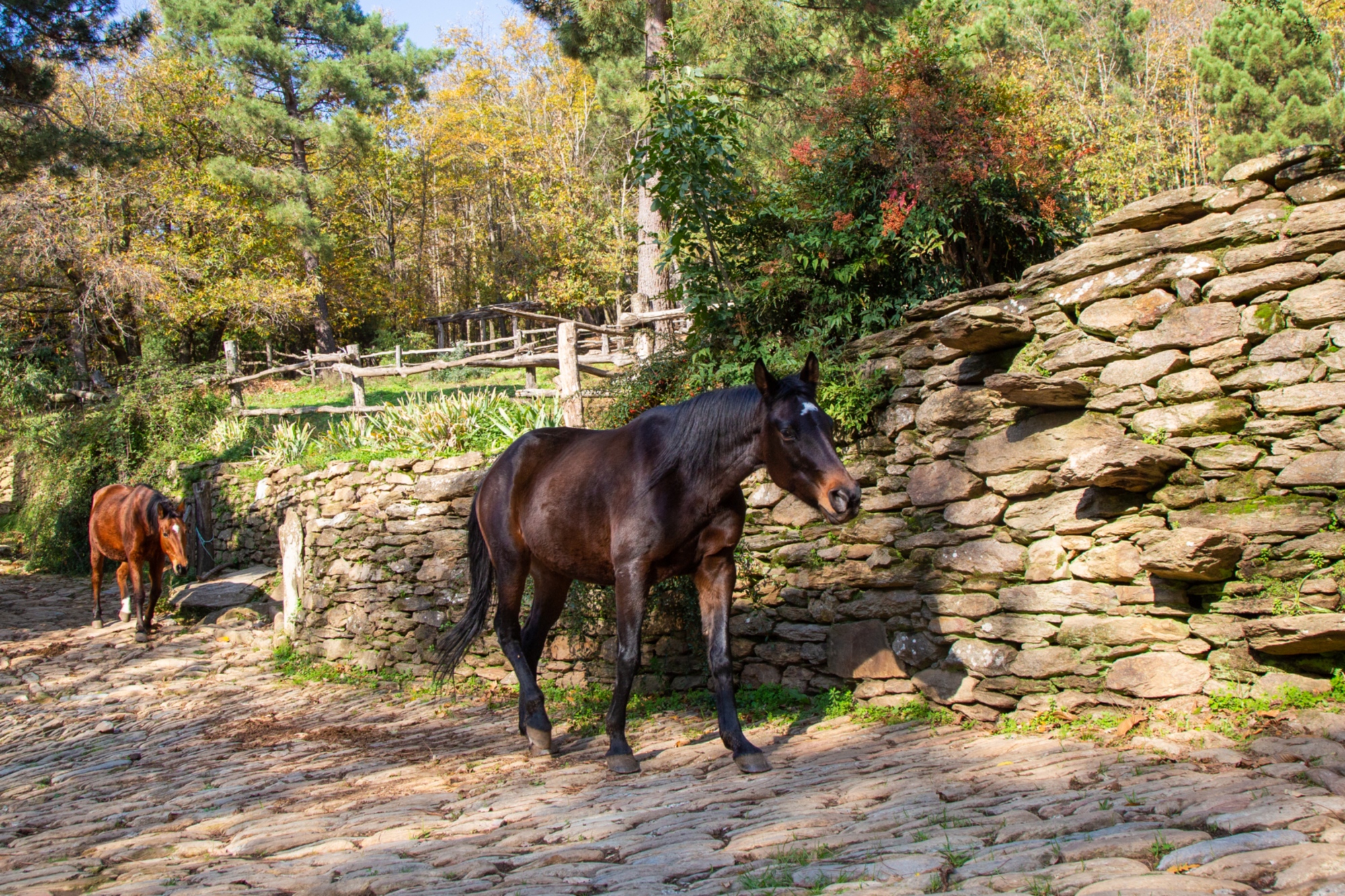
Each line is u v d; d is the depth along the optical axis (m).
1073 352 4.60
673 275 14.55
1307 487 3.84
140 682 9.18
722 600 4.67
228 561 14.34
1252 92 20.77
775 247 6.74
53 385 20.31
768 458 4.32
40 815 4.91
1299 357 3.91
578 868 2.96
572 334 8.73
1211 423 4.12
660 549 4.60
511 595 5.54
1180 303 4.29
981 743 4.29
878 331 6.30
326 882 3.06
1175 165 23.70
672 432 4.65
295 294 25.89
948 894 2.26
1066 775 3.45
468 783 4.73
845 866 2.62
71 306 23.22
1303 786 2.87
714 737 5.18
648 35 14.30
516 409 9.33
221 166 24.73
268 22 26.75
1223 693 3.93
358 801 4.49
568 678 7.18
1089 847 2.46
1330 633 3.54
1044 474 4.62
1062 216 6.44
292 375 27.53
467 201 39.47
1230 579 4.00
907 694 5.28
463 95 36.50
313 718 7.19
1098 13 28.72
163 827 4.31
